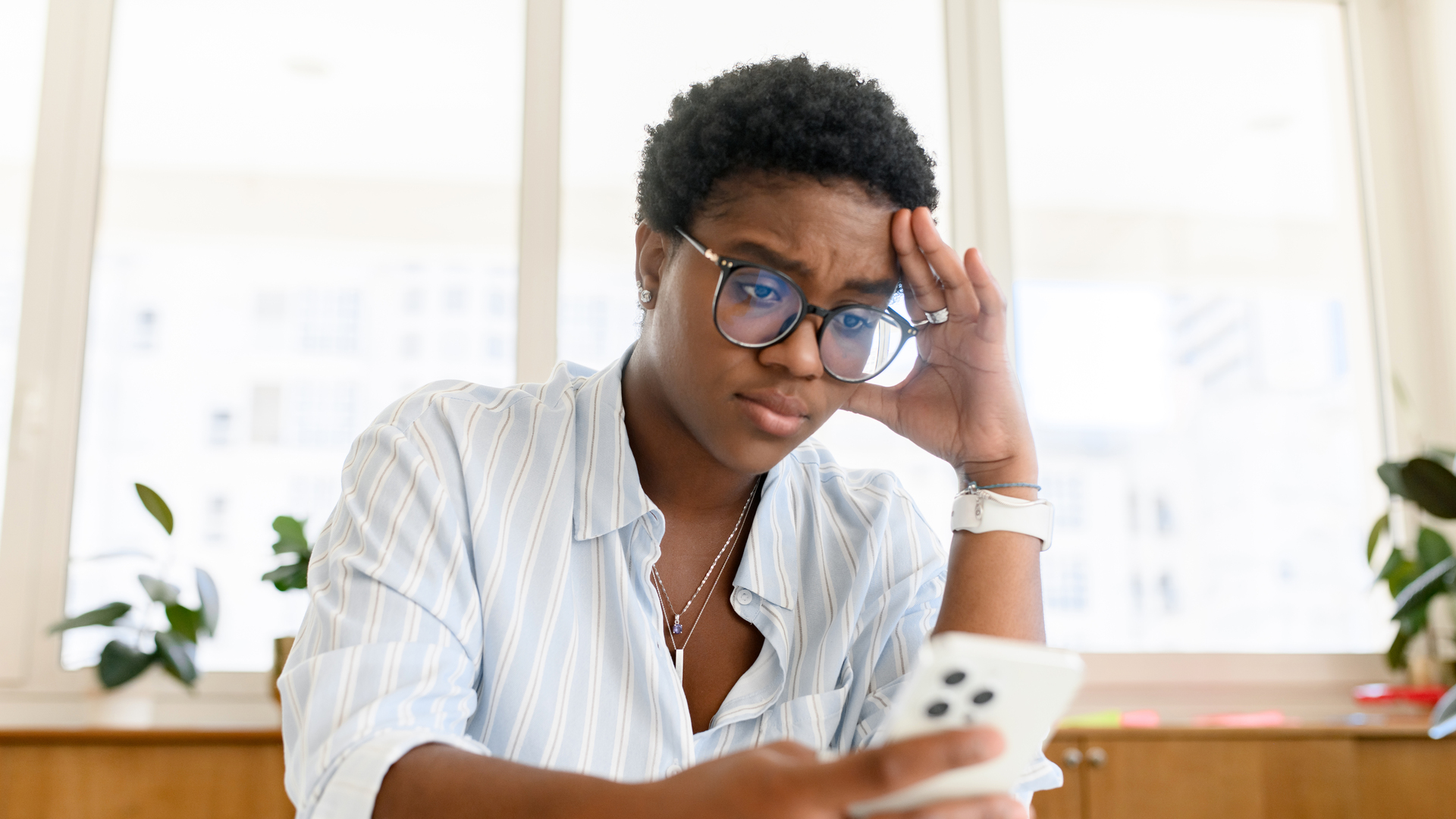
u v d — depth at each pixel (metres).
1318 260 2.68
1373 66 2.70
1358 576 2.56
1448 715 1.90
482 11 2.53
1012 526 0.92
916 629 1.00
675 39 2.52
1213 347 2.62
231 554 2.32
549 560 0.86
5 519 2.26
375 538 0.79
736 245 0.81
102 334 2.36
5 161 2.39
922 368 1.01
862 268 0.82
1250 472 2.58
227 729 1.79
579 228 2.45
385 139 2.50
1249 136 2.70
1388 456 2.62
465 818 0.58
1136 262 2.62
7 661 2.22
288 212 2.46
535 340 2.38
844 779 0.47
